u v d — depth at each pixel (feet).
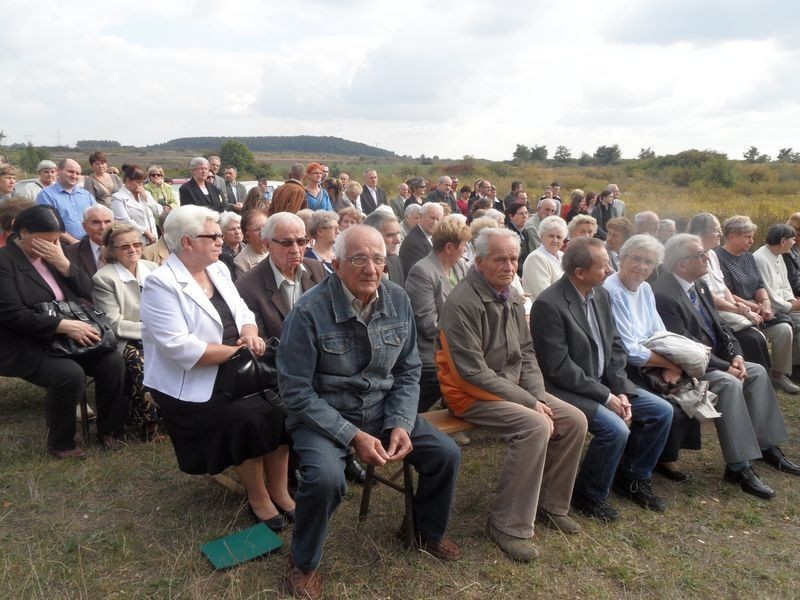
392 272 16.14
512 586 8.79
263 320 11.55
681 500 11.65
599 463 10.71
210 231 9.82
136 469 11.74
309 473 8.02
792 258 19.27
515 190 44.75
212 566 8.89
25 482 11.06
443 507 9.14
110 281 13.44
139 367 12.89
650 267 12.53
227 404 9.33
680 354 11.82
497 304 10.54
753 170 114.83
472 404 10.37
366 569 8.99
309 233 15.34
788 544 10.24
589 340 11.33
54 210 12.85
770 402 12.91
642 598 8.71
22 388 15.88
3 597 8.05
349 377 8.83
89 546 9.28
